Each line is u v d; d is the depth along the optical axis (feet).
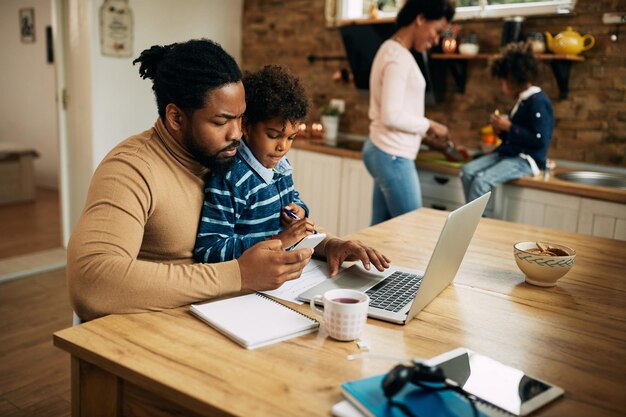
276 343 3.55
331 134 13.33
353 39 12.32
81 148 12.98
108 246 3.85
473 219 4.58
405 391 2.93
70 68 12.86
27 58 20.80
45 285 11.41
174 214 4.37
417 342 3.70
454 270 4.76
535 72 9.77
